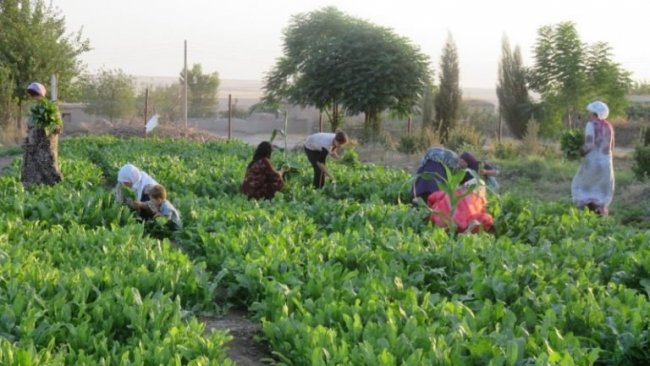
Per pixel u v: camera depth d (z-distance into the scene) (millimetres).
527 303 6543
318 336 5395
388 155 26594
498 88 39656
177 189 14094
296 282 7066
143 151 21547
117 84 54281
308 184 15766
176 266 7582
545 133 36875
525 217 10758
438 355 5082
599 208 12617
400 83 32344
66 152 21172
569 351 5258
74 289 6438
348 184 15219
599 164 12539
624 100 36656
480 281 7105
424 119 31312
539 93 37531
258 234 9086
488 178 11914
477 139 27875
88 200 10523
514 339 5258
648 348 5656
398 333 5672
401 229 10328
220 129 55281
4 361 4805
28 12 34969
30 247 8117
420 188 11594
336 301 6301
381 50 32188
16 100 33125
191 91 69125
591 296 6398
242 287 7484
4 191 11805
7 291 6246
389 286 6777
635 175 18594
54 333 5598
